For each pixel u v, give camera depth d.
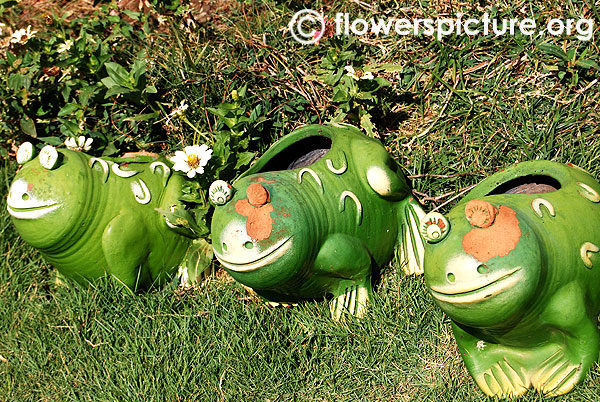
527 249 1.65
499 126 2.13
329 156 1.89
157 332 1.98
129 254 1.98
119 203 1.97
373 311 1.93
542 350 1.79
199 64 2.24
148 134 2.23
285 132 2.20
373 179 1.88
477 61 2.19
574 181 1.80
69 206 1.91
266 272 1.79
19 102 2.26
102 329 2.00
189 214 2.01
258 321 1.95
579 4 2.16
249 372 1.90
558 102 2.11
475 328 1.78
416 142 2.16
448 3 2.22
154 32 2.35
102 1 2.47
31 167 1.93
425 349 1.90
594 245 1.73
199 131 2.17
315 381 1.89
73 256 1.97
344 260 1.87
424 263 1.72
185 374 1.91
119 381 1.93
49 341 2.03
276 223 1.77
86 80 2.23
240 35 2.28
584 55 2.11
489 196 1.77
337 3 2.29
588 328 1.74
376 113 2.19
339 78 2.10
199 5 2.38
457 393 1.83
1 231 2.20
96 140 2.18
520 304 1.66
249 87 2.23
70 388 1.95
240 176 1.95
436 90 2.19
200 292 2.04
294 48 2.25
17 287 2.14
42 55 2.25
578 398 1.78
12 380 2.01
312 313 1.95
